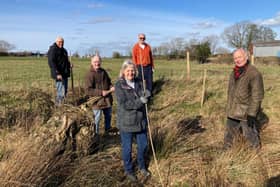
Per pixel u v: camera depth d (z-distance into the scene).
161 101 9.53
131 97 4.32
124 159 4.49
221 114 7.71
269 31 52.50
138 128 4.41
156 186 4.42
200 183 4.31
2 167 3.76
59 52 7.98
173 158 5.01
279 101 8.73
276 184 4.38
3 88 10.43
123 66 4.40
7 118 6.02
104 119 6.79
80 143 4.66
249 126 5.18
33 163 3.82
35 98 7.91
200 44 40.38
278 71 20.69
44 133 4.49
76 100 8.37
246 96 5.03
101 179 4.32
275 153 5.26
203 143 5.71
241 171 4.61
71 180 4.18
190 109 8.51
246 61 5.04
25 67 27.31
